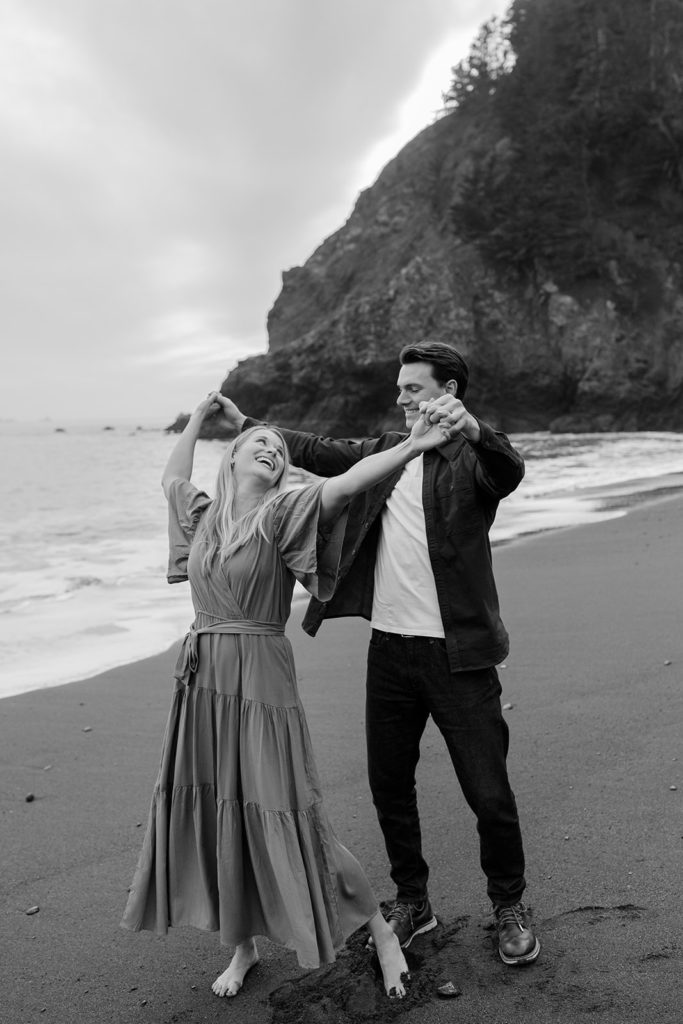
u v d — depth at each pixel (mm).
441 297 51125
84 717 4922
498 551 9898
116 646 6516
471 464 2557
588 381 48281
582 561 8930
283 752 2352
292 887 2256
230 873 2305
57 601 8219
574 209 51750
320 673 5629
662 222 54312
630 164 55625
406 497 2641
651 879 2867
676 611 6527
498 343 51250
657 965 2420
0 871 3195
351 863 2484
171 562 2578
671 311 49500
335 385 52406
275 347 67938
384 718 2670
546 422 51000
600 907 2732
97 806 3742
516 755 4027
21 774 4105
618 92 55281
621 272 50562
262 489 2518
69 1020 2361
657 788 3557
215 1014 2369
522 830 3281
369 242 64812
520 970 2469
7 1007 2420
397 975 2430
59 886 3086
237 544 2357
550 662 5430
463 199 54531
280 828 2287
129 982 2539
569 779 3717
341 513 2412
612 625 6234
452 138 62938
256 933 2357
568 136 54969
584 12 58812
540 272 51344
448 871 3057
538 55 59000
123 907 2945
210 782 2396
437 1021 2277
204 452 43312
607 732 4219
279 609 2422
